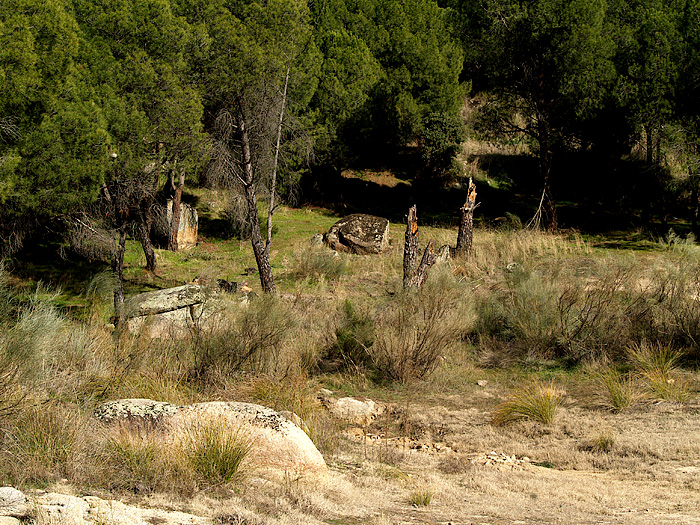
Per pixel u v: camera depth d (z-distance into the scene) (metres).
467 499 5.75
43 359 7.00
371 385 11.45
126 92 15.95
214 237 26.20
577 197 32.72
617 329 12.45
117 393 8.35
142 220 20.69
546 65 26.73
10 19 13.38
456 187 33.03
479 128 29.66
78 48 15.04
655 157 29.39
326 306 15.75
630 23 29.55
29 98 13.49
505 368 12.27
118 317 12.84
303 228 27.52
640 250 22.73
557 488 6.10
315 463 5.85
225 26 16.61
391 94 31.56
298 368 11.03
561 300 13.00
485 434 8.66
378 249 23.41
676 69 23.55
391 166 35.44
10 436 5.24
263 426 5.92
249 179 17.52
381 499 5.56
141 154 15.61
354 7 36.25
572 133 29.23
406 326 12.35
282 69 17.64
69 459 5.08
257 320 11.47
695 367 10.93
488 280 18.44
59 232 19.61
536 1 25.64
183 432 5.69
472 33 29.81
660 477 6.39
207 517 4.30
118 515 3.97
